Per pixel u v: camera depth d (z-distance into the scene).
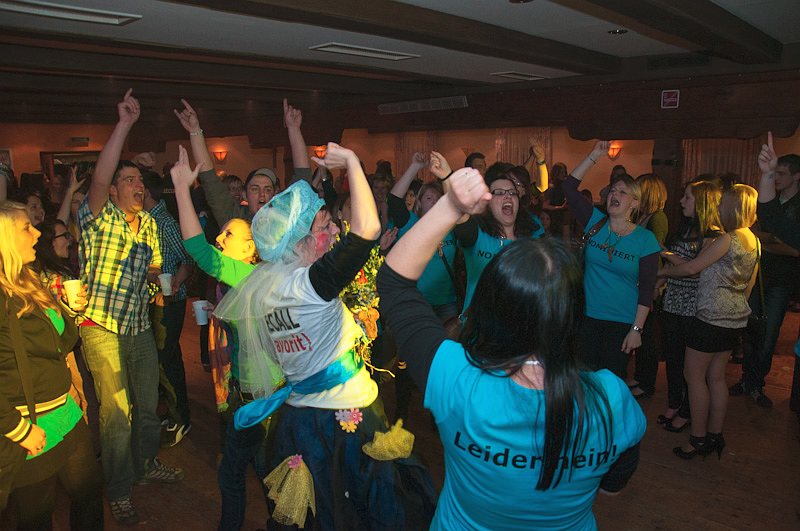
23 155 14.89
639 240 3.83
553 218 8.80
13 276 2.36
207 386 5.40
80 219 3.35
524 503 1.29
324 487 2.48
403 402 4.17
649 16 4.54
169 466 3.91
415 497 2.60
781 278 4.88
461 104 10.32
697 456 4.12
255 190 4.05
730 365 5.95
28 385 2.34
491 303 1.29
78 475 2.65
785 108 7.33
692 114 8.01
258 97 10.91
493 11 5.22
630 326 3.92
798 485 3.77
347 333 2.47
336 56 7.06
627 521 3.42
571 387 1.23
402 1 4.79
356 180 2.01
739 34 5.66
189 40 6.02
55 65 6.91
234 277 2.82
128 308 3.38
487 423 1.26
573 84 8.99
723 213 3.78
